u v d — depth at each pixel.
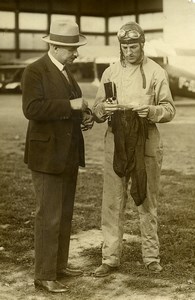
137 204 3.97
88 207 6.36
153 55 15.06
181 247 4.72
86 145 11.27
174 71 14.98
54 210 3.73
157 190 4.09
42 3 19.19
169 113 3.93
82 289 3.84
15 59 18.95
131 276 4.07
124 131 3.89
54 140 3.65
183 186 7.50
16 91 18.06
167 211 6.09
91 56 17.00
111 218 4.09
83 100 3.67
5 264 4.42
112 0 19.11
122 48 3.89
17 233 5.25
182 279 4.01
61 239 3.99
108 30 19.62
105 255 4.13
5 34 18.98
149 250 4.17
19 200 6.71
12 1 18.92
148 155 3.98
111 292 3.79
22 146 11.11
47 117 3.59
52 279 3.80
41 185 3.71
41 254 3.76
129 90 3.93
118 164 3.92
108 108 3.87
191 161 9.50
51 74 3.66
